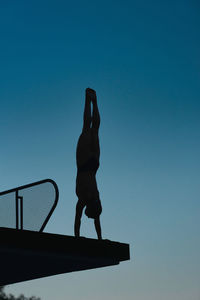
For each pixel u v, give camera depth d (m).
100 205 12.37
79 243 11.40
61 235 11.13
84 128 12.88
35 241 10.63
